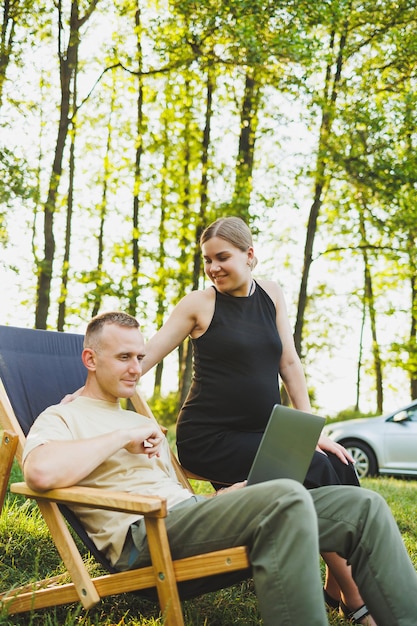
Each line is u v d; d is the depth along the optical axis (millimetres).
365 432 10633
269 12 13180
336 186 16406
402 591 2672
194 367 3586
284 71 14297
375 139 15289
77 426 2957
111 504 2559
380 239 17188
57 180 14773
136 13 15734
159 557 2623
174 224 16625
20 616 3082
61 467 2650
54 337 3715
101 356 3035
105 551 2879
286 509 2459
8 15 14617
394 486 8328
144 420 3154
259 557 2482
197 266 16125
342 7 13883
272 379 3475
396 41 15477
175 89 16125
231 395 3412
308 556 2418
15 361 3455
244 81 15500
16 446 3016
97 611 3324
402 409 10758
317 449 3371
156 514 2547
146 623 3160
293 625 2377
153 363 3510
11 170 13602
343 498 2818
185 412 3539
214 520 2629
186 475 3549
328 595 3424
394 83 15969
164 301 16359
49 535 4117
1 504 3033
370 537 2723
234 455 3389
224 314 3492
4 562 3812
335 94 15789
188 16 13617
